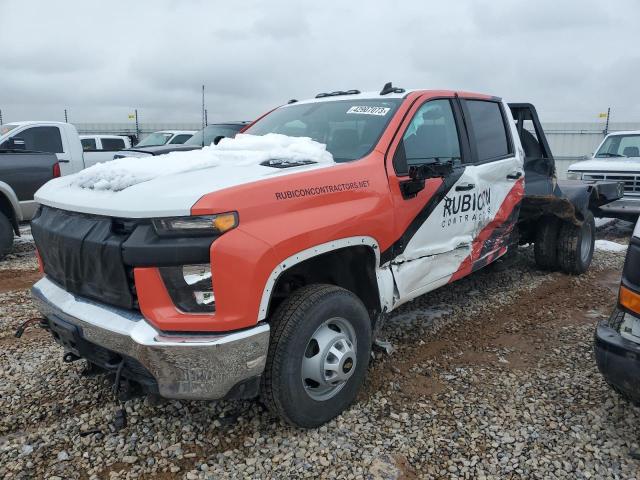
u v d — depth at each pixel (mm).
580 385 3689
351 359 3197
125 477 2756
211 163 3201
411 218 3762
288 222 2855
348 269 3580
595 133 21688
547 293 5910
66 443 3014
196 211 2561
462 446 3018
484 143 4875
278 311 2984
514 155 5262
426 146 4102
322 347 3070
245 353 2697
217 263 2574
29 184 7637
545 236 6555
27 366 3918
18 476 2742
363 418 3279
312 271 3434
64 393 3543
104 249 2711
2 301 5426
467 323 4945
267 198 2797
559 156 22312
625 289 2910
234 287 2617
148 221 2627
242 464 2855
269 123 4582
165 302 2633
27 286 6051
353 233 3213
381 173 3529
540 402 3473
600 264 7320
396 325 4824
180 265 2598
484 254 4938
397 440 3059
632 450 2967
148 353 2605
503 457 2920
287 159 3342
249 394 2852
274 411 3018
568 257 6480
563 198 6047
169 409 3355
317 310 2986
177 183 2787
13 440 3041
